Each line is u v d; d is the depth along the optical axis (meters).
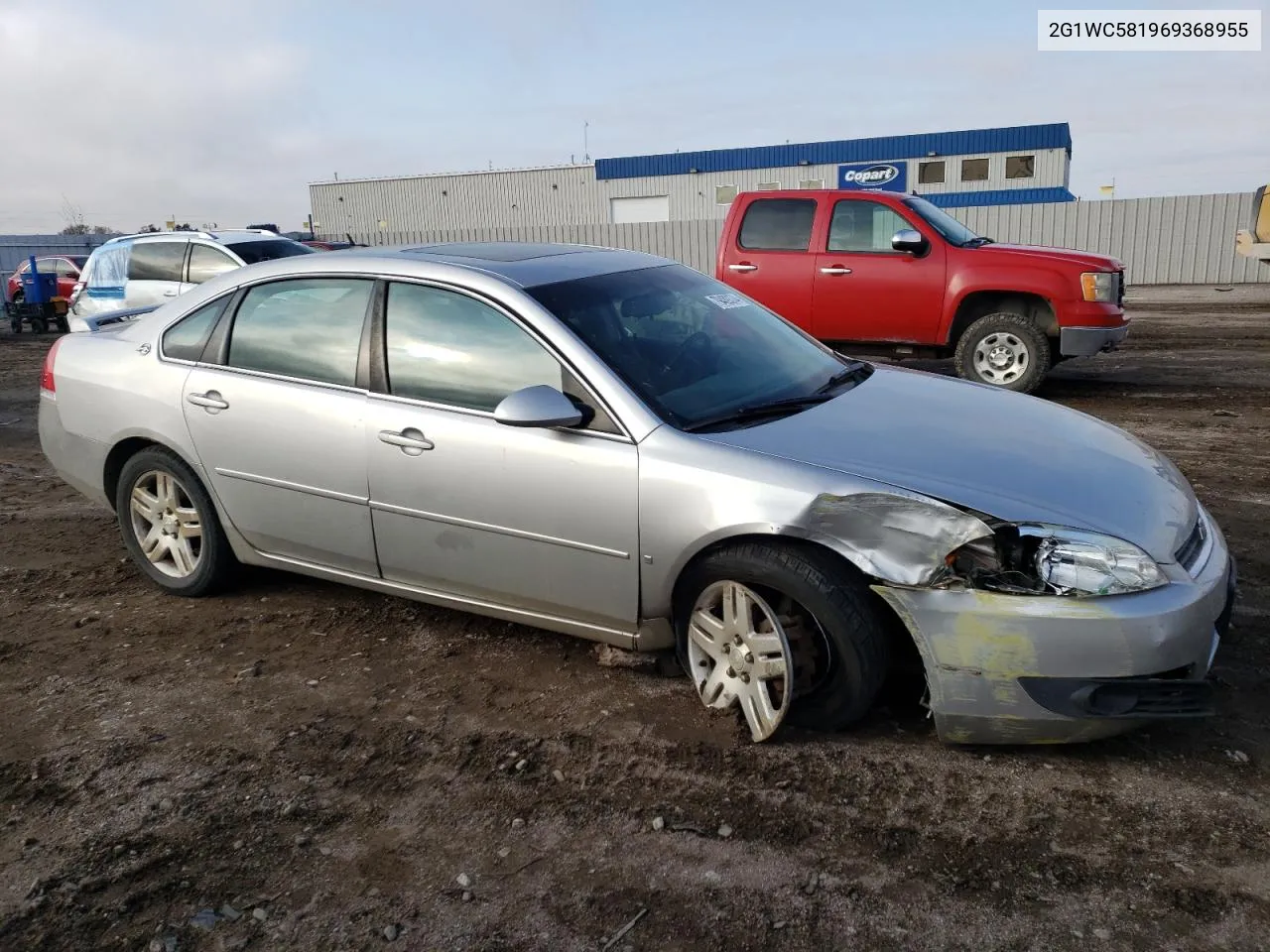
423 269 4.04
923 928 2.53
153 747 3.54
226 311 4.52
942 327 9.34
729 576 3.35
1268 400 8.96
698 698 3.70
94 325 5.50
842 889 2.68
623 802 3.11
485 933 2.58
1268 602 4.30
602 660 3.99
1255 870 2.68
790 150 37.41
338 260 4.29
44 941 2.61
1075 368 11.21
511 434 3.68
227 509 4.53
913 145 35.84
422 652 4.22
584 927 2.59
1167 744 3.28
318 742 3.54
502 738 3.50
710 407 3.67
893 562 3.09
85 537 5.95
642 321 3.97
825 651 3.29
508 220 42.28
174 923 2.66
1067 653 2.97
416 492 3.92
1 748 3.58
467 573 3.93
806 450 3.37
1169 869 2.70
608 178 40.50
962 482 3.20
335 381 4.14
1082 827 2.88
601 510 3.53
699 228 26.39
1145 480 3.45
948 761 3.23
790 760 3.27
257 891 2.78
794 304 9.90
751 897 2.67
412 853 2.91
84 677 4.11
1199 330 14.25
